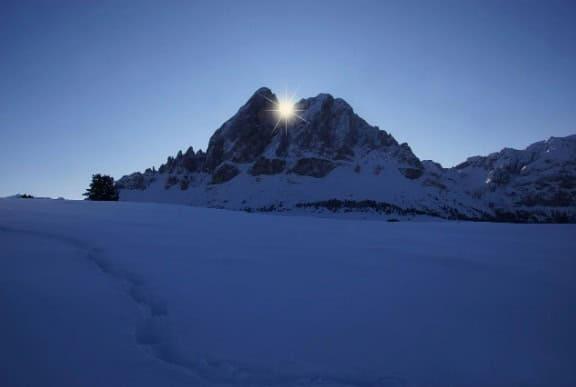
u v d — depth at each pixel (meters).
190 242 13.51
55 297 7.40
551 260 12.08
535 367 5.39
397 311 7.28
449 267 10.87
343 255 12.31
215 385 4.76
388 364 5.37
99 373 4.89
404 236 18.33
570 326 6.73
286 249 13.04
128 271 9.34
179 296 7.71
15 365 4.96
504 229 22.47
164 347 5.71
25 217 18.53
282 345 5.81
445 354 5.67
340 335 6.18
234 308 7.21
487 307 7.58
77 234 13.87
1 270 9.00
